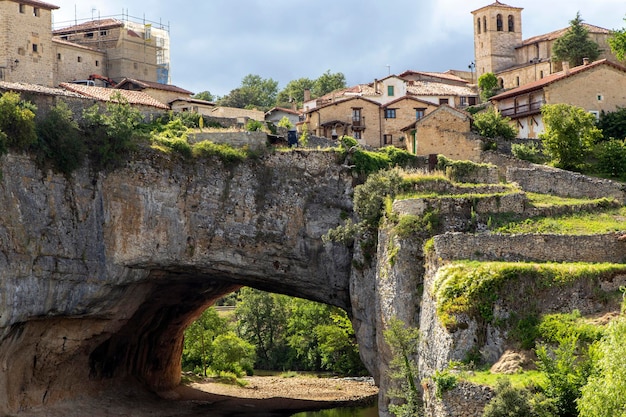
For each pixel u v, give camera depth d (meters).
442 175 68.19
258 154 72.44
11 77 88.12
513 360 45.03
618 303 46.53
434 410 45.69
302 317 113.44
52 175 65.81
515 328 47.00
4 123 63.34
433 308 50.66
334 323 110.12
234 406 78.25
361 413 73.88
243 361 104.25
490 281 48.66
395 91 101.56
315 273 71.69
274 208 71.75
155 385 84.38
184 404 78.75
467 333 47.56
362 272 66.50
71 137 66.94
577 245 53.19
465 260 52.75
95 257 67.38
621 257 53.19
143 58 107.00
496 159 77.81
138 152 69.56
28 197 64.06
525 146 79.19
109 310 70.31
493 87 108.62
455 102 104.12
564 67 93.62
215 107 97.50
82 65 101.12
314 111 97.38
